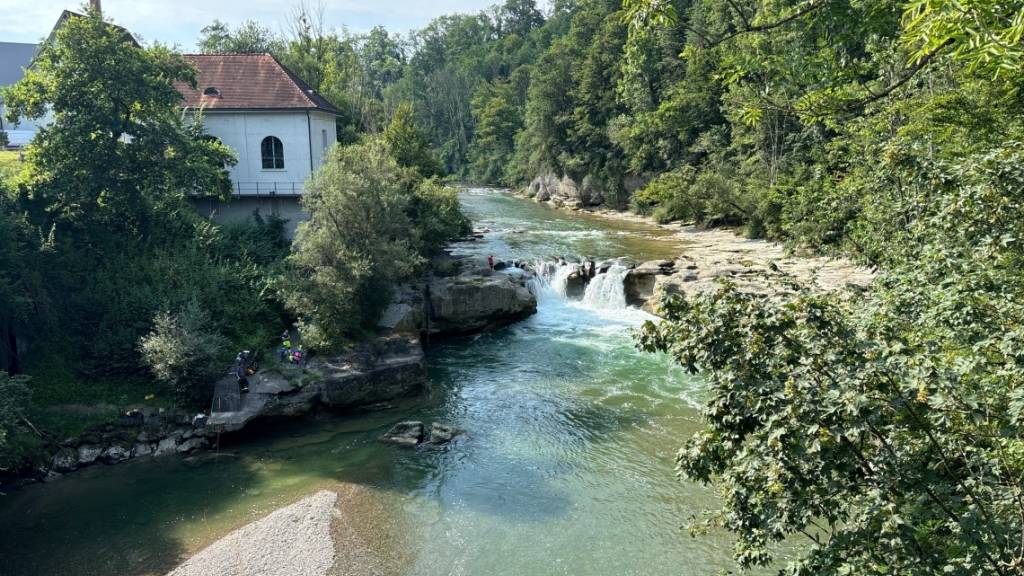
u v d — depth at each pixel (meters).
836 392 6.10
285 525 16.36
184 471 19.28
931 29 8.70
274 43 70.88
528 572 14.46
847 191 16.09
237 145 35.31
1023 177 8.08
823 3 12.66
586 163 73.88
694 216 53.66
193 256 27.69
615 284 34.75
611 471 18.64
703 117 59.75
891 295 9.08
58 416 20.72
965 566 5.96
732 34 12.53
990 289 8.17
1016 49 7.83
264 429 21.75
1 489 18.36
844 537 6.57
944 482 6.44
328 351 24.62
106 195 27.80
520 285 33.94
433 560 14.94
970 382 6.82
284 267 27.22
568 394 24.16
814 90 14.41
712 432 7.73
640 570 14.38
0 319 21.66
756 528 7.30
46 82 26.05
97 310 24.27
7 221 22.59
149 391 22.12
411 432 21.03
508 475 18.62
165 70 27.98
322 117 37.62
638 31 11.35
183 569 14.74
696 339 7.21
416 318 29.42
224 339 23.02
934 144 17.20
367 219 26.48
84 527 16.47
